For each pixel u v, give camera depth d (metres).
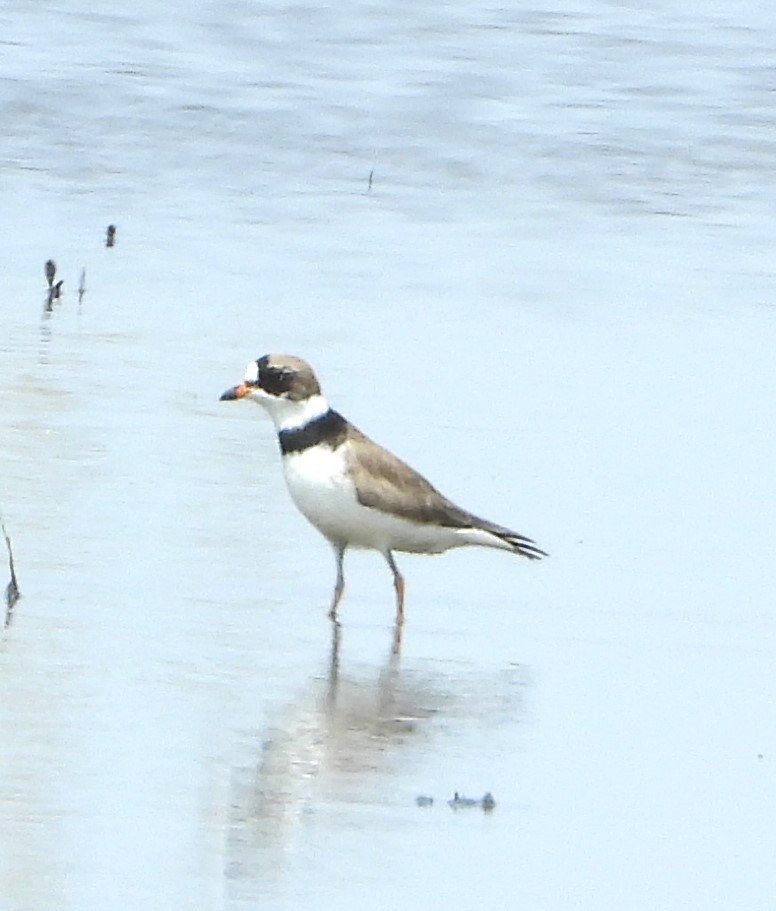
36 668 11.73
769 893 9.51
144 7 30.66
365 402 17.09
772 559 14.32
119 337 18.52
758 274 21.97
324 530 13.51
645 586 13.78
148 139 25.86
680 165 26.14
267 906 9.12
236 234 22.58
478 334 19.34
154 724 11.06
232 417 16.53
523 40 30.34
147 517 14.33
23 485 14.68
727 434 16.89
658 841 9.98
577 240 23.08
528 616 13.23
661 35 30.70
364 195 24.45
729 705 11.84
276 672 12.02
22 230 22.12
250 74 28.23
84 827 9.77
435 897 9.29
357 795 10.34
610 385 18.00
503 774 10.70
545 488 15.41
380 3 31.34
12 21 29.73
